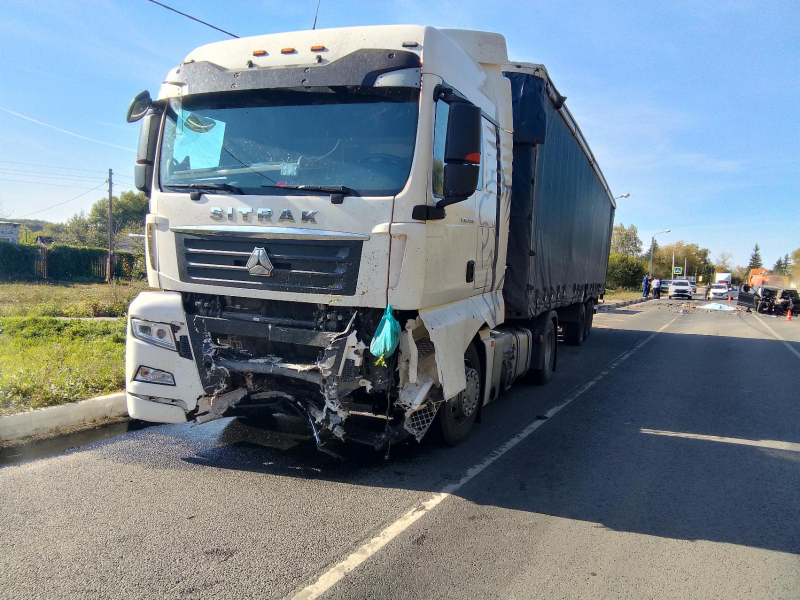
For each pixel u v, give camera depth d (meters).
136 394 4.88
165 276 4.92
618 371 10.92
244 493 4.38
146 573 3.20
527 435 6.40
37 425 5.34
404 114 4.46
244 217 4.58
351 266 4.32
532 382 9.32
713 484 5.12
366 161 4.46
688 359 12.83
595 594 3.25
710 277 121.06
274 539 3.67
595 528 4.13
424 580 3.30
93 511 3.96
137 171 5.17
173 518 3.90
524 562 3.57
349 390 4.44
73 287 22.83
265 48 4.86
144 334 4.85
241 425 6.07
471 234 5.46
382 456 5.38
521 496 4.64
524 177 7.16
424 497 4.49
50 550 3.41
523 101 7.05
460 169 4.29
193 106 5.02
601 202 14.57
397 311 4.50
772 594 3.32
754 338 17.89
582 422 7.07
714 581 3.45
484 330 6.07
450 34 6.33
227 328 4.67
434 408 4.96
